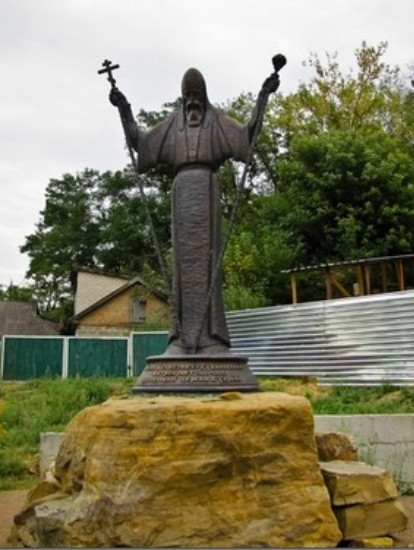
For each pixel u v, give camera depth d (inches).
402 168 992.9
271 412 214.7
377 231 952.3
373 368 579.2
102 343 968.3
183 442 204.8
